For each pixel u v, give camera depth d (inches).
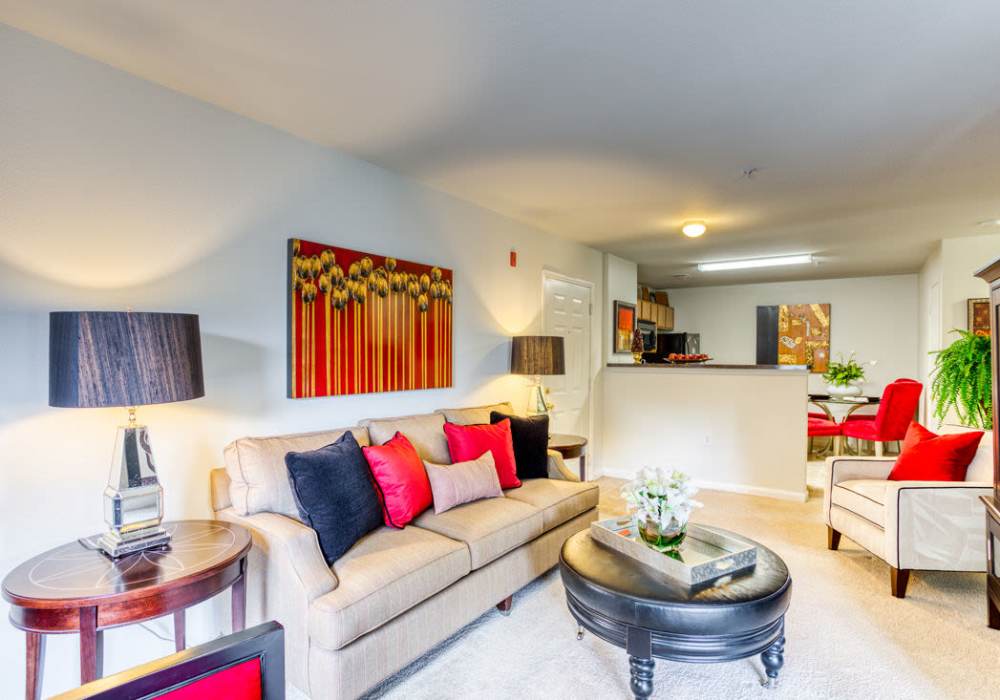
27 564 62.3
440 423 119.9
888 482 117.9
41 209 70.2
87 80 74.1
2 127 67.0
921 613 97.3
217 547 67.9
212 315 88.5
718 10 63.6
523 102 88.0
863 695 74.4
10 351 68.1
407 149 107.8
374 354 115.1
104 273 76.1
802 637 89.4
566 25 66.8
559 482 123.0
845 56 73.5
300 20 65.5
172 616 83.4
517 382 164.6
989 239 182.2
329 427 107.3
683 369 200.8
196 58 74.5
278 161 98.1
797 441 178.7
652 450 207.3
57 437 72.1
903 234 181.5
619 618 69.7
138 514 67.1
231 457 83.4
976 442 110.0
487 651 86.3
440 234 134.6
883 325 275.4
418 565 78.7
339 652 67.6
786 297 298.4
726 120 94.4
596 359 213.2
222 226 89.8
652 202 144.2
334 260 106.6
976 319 181.0
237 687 27.9
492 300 153.5
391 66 76.8
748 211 153.3
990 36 68.3
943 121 94.2
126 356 61.9
